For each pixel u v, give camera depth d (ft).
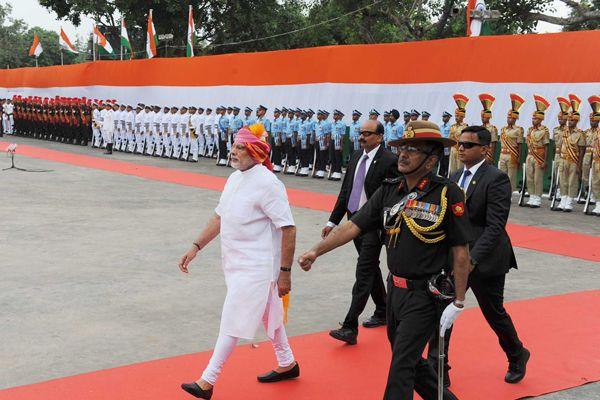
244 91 81.05
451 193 12.63
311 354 18.69
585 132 47.42
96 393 15.53
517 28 107.24
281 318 15.99
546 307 23.43
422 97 61.57
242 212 15.12
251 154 15.12
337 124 64.90
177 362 17.67
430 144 12.75
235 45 142.61
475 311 22.86
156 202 48.03
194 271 27.99
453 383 16.79
